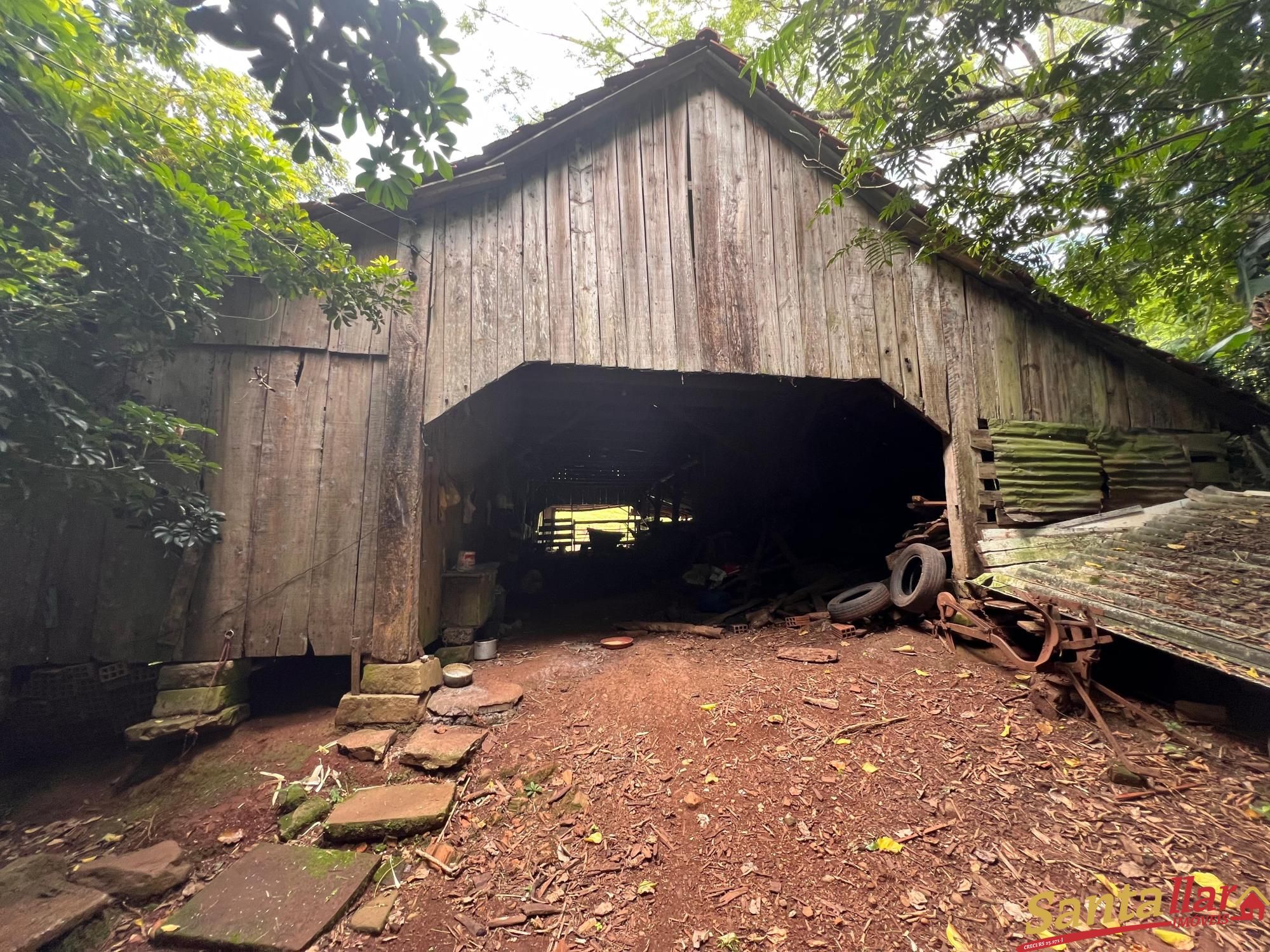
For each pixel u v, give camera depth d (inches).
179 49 124.4
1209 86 115.6
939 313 197.5
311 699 153.6
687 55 177.3
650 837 99.1
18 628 133.4
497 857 97.9
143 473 110.6
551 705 147.1
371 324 155.1
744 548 334.6
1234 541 154.3
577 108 169.2
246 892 89.3
